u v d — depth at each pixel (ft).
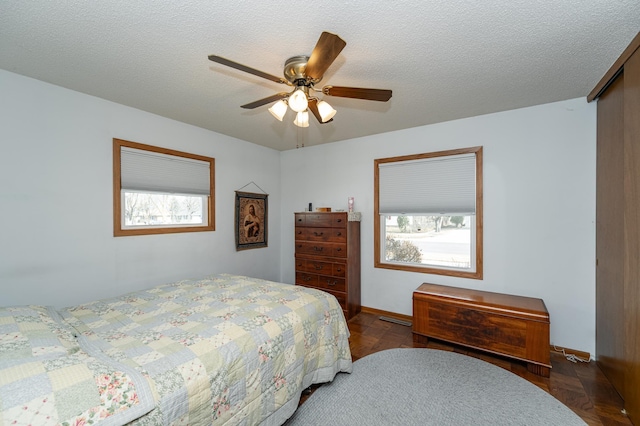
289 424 5.50
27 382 3.00
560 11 4.50
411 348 8.66
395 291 11.28
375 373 7.26
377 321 10.87
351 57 5.90
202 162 10.84
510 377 7.07
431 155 10.34
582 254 8.07
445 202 10.16
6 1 4.18
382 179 11.55
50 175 7.11
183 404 3.61
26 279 6.76
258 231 13.35
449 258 10.47
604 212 7.26
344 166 12.62
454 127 9.95
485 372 7.29
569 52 5.69
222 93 7.68
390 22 4.78
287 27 4.93
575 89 7.48
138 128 8.86
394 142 11.23
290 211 14.49
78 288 7.59
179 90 7.48
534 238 8.71
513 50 5.63
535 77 6.80
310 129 11.00
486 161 9.41
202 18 4.67
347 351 7.14
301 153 14.03
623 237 6.26
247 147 12.81
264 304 6.27
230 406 4.22
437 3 4.33
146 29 4.97
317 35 5.16
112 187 8.27
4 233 6.47
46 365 3.34
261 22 4.79
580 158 8.05
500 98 8.08
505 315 7.66
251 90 7.48
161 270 9.48
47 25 4.82
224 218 11.69
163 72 6.53
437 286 9.89
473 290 9.37
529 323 7.33
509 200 9.05
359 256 11.98
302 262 12.37
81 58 5.92
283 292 7.20
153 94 7.73
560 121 8.30
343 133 11.56
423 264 10.98
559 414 5.75
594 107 7.84
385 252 11.78
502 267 9.17
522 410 5.87
